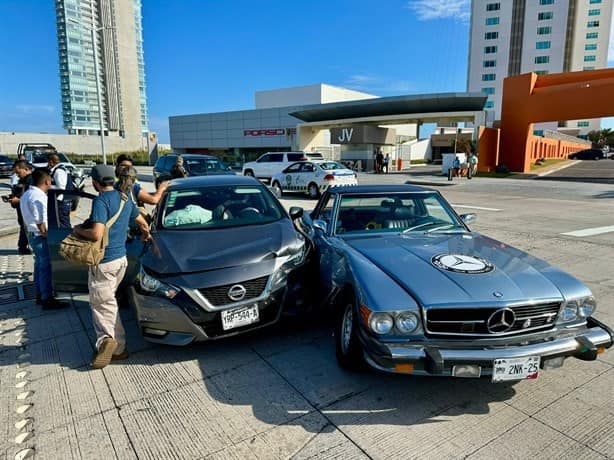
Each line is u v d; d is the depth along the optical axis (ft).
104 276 11.03
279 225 14.83
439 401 9.57
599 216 36.55
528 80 85.97
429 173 100.68
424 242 12.21
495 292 8.93
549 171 98.27
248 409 9.39
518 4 270.05
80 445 8.37
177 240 13.21
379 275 9.77
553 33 265.13
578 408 9.24
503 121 92.32
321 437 8.43
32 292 17.83
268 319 12.09
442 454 7.89
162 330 11.37
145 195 16.35
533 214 37.96
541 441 8.21
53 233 14.94
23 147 70.95
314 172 51.90
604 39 276.62
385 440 8.30
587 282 17.95
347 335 10.63
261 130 146.92
